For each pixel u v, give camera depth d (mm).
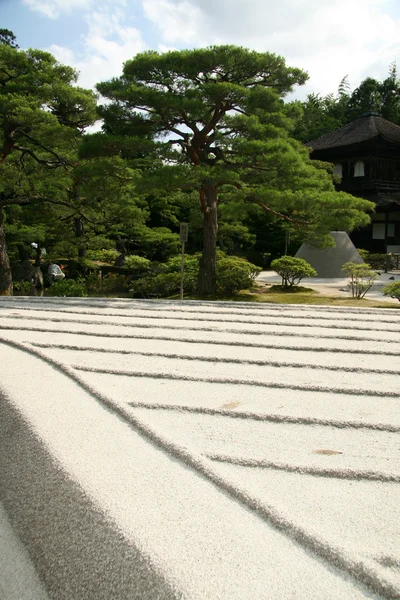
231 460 3092
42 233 16453
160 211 23281
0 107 12297
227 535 2283
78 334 6586
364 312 8734
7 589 2410
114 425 3477
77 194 15086
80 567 2334
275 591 1968
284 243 25859
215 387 4461
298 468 3002
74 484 2672
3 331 6648
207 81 12164
